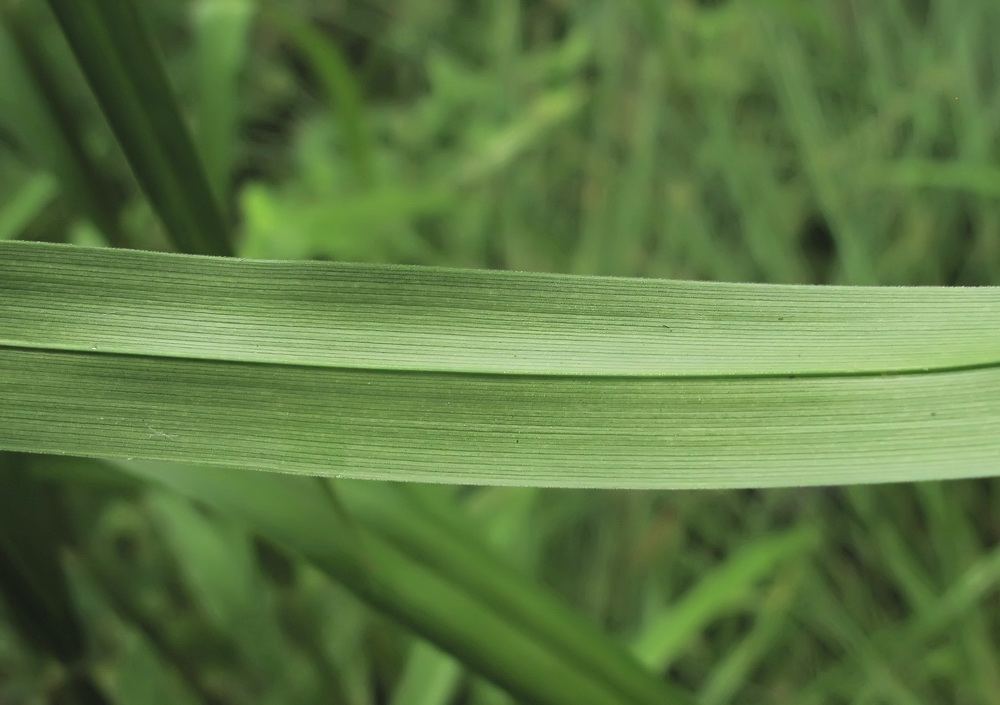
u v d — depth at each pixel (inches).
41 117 6.5
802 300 5.2
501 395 5.2
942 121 16.4
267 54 20.5
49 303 5.2
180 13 19.2
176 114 5.7
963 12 16.4
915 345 5.1
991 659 12.1
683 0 17.9
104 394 5.1
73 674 6.9
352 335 5.2
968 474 5.1
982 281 15.6
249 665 9.8
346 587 6.1
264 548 7.7
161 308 5.2
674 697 6.3
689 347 5.2
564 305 5.2
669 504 14.4
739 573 10.9
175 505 9.8
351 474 5.1
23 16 6.4
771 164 17.4
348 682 11.0
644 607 13.6
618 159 17.5
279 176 19.6
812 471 5.1
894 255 15.9
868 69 17.2
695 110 17.4
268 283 5.2
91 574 7.4
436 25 21.9
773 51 16.7
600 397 5.2
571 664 6.3
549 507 13.9
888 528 13.3
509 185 18.0
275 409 5.2
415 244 16.8
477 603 6.3
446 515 6.7
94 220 6.6
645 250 16.8
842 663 12.9
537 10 21.8
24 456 6.2
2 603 6.6
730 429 5.1
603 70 18.1
